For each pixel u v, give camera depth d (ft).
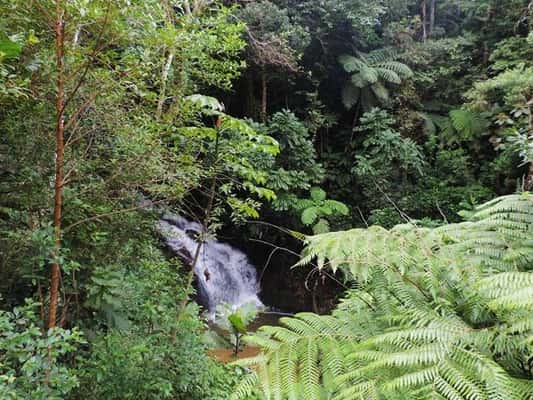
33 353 3.91
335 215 19.76
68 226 5.48
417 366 2.69
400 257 3.50
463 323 3.01
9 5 4.28
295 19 19.99
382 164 19.04
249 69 20.40
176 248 15.10
